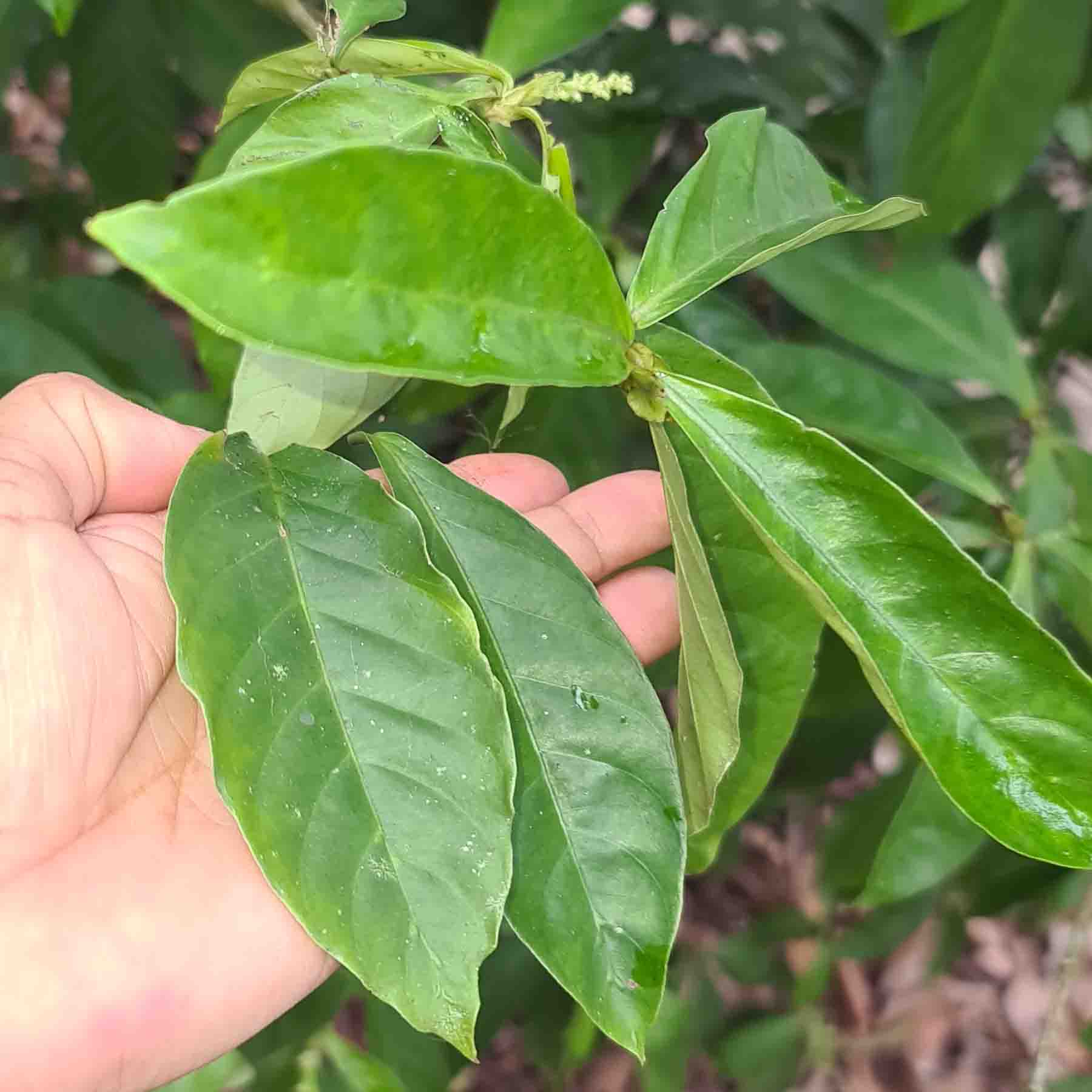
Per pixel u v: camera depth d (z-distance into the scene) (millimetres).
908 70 276
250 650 152
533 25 214
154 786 204
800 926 386
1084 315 293
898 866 258
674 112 298
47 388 207
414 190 128
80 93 321
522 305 143
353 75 169
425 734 155
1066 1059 488
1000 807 155
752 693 214
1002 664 155
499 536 177
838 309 262
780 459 159
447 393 270
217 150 224
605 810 170
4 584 181
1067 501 264
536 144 302
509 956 329
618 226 332
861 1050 484
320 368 181
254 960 195
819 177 195
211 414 258
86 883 188
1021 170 244
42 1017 178
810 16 325
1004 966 510
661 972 165
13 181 376
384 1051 319
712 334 285
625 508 249
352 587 159
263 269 120
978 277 271
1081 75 267
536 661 173
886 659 156
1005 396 278
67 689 185
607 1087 454
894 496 154
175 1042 190
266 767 149
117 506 220
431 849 152
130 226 111
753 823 495
